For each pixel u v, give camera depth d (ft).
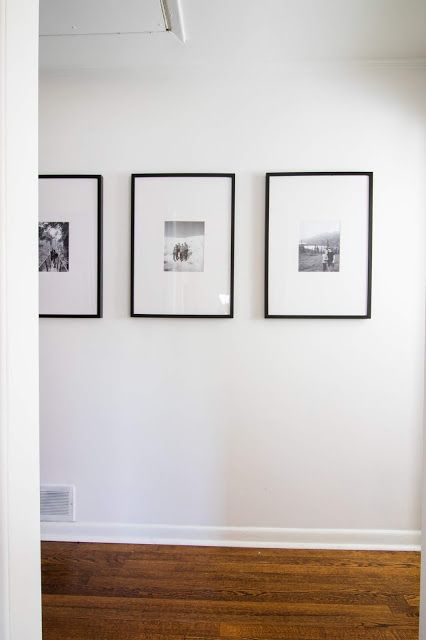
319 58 5.53
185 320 5.84
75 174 5.81
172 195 5.76
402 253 5.70
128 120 5.80
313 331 5.77
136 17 4.68
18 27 2.31
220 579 5.05
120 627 4.28
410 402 5.74
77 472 5.93
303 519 5.80
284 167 5.74
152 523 5.89
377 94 5.65
